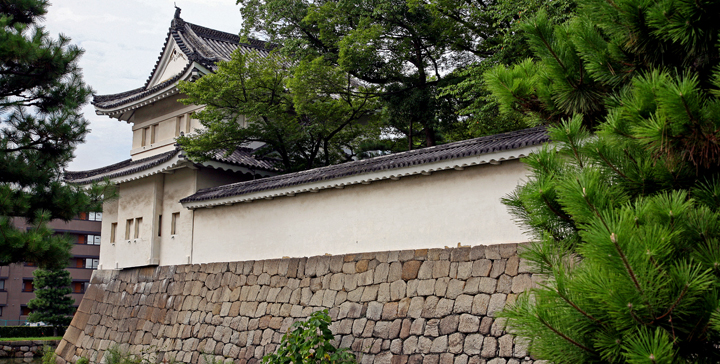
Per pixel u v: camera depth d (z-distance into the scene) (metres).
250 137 18.81
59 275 35.41
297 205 14.38
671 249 3.49
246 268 14.67
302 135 18.06
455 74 17.83
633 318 3.45
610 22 4.55
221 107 17.56
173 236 17.94
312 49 18.67
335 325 11.91
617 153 4.35
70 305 35.81
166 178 18.77
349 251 12.89
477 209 10.89
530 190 4.59
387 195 12.47
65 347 20.12
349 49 16.61
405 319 10.82
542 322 3.86
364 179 12.66
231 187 16.42
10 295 45.69
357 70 17.72
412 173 11.83
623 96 4.34
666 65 4.53
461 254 10.47
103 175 20.91
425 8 17.70
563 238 4.68
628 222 3.53
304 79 16.58
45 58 14.04
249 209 15.66
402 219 12.07
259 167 18.66
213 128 16.94
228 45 24.92
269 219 15.02
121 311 18.30
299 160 19.80
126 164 21.80
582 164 4.49
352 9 17.66
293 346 11.07
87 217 50.72
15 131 14.39
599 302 3.60
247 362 13.38
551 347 3.92
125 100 21.39
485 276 10.00
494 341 9.44
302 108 17.39
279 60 18.33
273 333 13.16
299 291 13.09
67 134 14.65
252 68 17.05
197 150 16.92
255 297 14.05
